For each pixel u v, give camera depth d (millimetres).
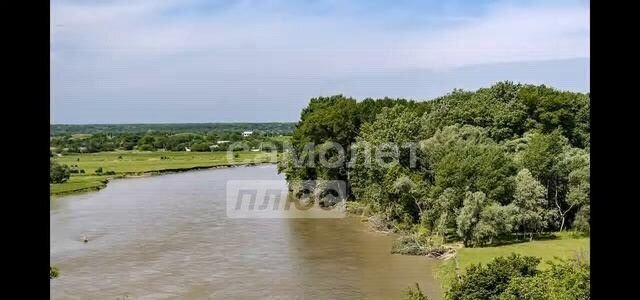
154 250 40750
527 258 24453
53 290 31312
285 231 47781
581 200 37469
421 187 45531
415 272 34812
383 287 31750
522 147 46781
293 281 33000
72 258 38344
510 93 54844
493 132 52000
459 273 31031
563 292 20469
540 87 53281
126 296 30328
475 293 23750
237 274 34562
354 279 33375
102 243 42812
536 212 38031
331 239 44500
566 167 39344
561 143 42906
